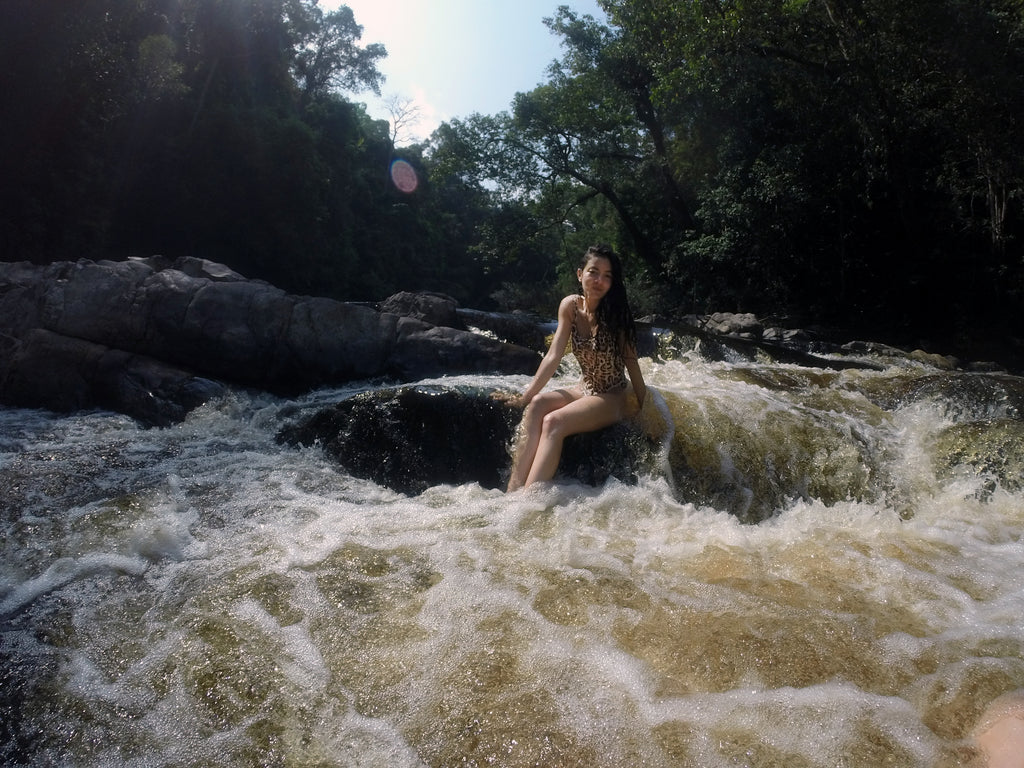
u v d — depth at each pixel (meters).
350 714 1.97
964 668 2.10
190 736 1.91
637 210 25.72
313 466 4.13
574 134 23.31
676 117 20.62
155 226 22.56
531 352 6.39
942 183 16.38
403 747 1.84
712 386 4.71
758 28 16.16
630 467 3.88
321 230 30.23
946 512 3.55
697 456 3.93
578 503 3.41
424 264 44.12
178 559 2.85
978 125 14.91
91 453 4.25
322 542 2.96
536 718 1.91
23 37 14.86
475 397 4.27
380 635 2.30
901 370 5.96
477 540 2.96
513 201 25.30
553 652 2.18
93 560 2.84
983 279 16.09
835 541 3.04
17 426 5.14
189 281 6.19
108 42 17.67
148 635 2.35
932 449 4.10
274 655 2.22
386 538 3.00
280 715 1.97
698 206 22.73
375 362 6.25
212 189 23.86
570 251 33.62
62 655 2.25
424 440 4.26
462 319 7.77
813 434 4.15
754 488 3.92
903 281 17.42
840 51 16.39
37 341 5.80
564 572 2.66
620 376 4.01
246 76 27.53
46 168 16.11
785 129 18.62
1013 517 3.42
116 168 19.47
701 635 2.25
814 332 17.02
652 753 1.79
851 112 16.42
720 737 1.83
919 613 2.42
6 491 3.58
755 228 19.09
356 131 38.38
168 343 5.96
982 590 2.59
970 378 4.89
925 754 1.78
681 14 17.08
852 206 18.19
